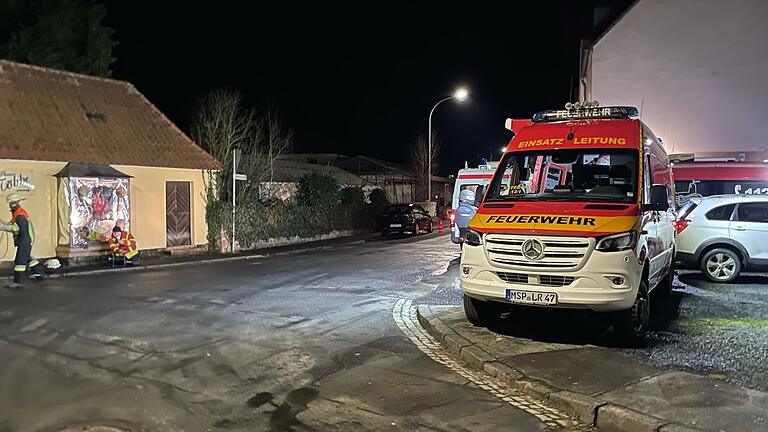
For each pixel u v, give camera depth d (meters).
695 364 6.62
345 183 37.69
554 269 7.10
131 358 7.27
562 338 7.82
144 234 19.11
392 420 5.39
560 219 7.37
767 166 15.08
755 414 5.13
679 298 10.47
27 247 13.55
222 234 21.23
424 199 46.84
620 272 6.96
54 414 5.44
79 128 18.14
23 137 16.47
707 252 12.24
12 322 9.22
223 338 8.29
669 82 15.74
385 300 11.23
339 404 5.78
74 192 16.78
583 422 5.40
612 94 16.08
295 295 11.79
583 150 8.40
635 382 5.99
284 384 6.38
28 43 23.94
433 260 17.88
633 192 7.87
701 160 15.63
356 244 24.55
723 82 15.45
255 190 25.33
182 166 19.88
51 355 7.36
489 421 5.38
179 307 10.52
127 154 18.56
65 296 11.66
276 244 23.98
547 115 9.30
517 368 6.53
